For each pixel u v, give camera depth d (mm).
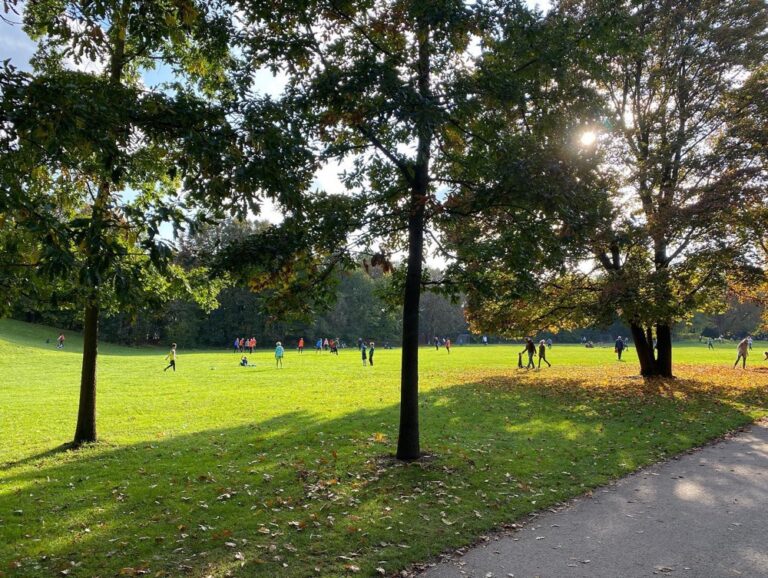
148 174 10008
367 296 94312
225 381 22984
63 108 4121
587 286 19156
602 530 5770
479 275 8242
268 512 6285
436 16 6812
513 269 7812
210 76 9641
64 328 72438
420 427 11812
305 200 7324
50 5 5773
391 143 8305
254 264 7512
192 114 5004
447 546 5348
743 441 10148
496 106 8016
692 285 17469
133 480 7805
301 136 6383
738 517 6082
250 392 18891
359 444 9969
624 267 17250
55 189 8836
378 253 8453
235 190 5293
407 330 8617
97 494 7137
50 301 8641
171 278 10359
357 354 49906
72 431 12211
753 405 14195
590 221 7613
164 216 4191
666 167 18516
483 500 6723
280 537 5516
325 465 8398
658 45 18766
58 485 7656
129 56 10141
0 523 6074
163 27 5449
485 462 8531
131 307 5590
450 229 9359
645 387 18141
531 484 7418
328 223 7809
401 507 6422
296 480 7590
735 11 18281
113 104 4723
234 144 5262
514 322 19312
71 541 5496
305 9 7047
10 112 4023
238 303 82750
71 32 5637
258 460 8867
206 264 7824
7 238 5453
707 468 8250
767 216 16047
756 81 17297
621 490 7215
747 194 15859
